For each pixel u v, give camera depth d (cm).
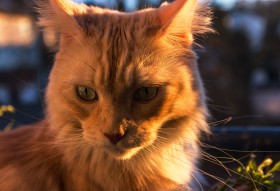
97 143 27
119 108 27
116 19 30
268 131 39
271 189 27
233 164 39
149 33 28
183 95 29
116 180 29
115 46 27
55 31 30
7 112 55
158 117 28
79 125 29
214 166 43
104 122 27
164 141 29
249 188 28
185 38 30
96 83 27
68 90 28
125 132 27
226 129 40
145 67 27
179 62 29
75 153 29
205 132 35
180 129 30
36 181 29
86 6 32
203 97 31
